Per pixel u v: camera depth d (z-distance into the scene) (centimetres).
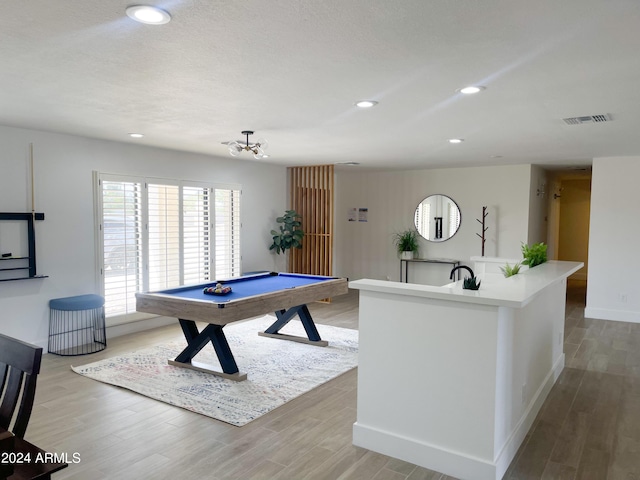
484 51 242
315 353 503
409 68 271
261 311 424
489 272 514
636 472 274
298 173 817
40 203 491
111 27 215
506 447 277
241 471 271
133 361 471
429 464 276
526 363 326
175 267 628
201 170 665
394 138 509
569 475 270
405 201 891
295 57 254
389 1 186
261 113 392
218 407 361
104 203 546
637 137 491
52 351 505
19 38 230
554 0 183
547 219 928
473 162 741
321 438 313
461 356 265
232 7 193
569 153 625
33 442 304
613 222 670
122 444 302
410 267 890
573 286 1012
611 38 222
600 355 511
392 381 289
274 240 780
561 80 291
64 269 514
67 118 421
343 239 969
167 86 313
